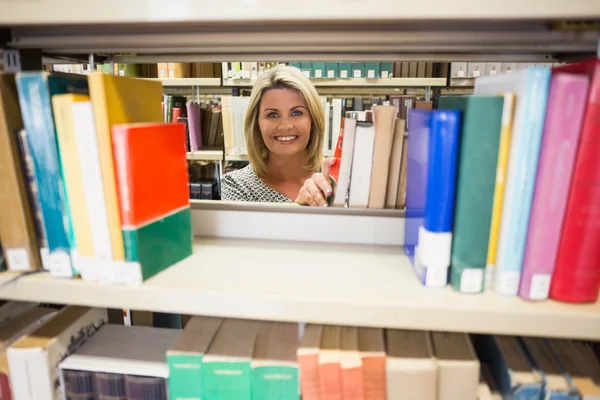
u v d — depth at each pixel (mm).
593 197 523
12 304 893
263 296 579
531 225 552
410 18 502
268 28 690
